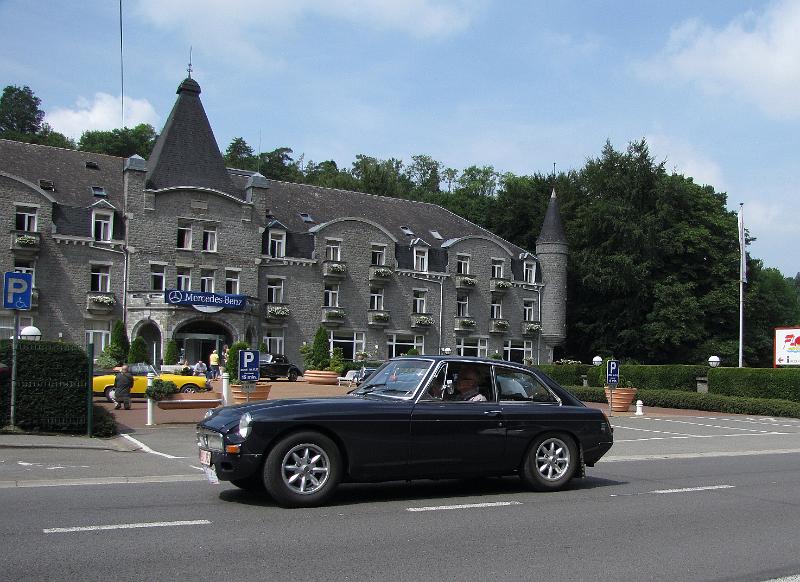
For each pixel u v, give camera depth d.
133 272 48.47
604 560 7.30
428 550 7.50
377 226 58.47
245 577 6.39
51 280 46.06
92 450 15.55
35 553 6.99
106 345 47.28
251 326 51.22
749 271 68.62
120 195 50.31
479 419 10.57
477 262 63.28
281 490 9.35
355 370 43.88
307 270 55.59
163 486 11.17
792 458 17.09
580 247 68.94
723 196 67.94
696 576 6.82
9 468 12.75
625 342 64.88
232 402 26.45
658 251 63.88
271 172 98.38
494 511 9.62
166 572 6.46
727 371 37.56
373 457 9.84
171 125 51.94
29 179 47.56
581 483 12.30
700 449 18.81
